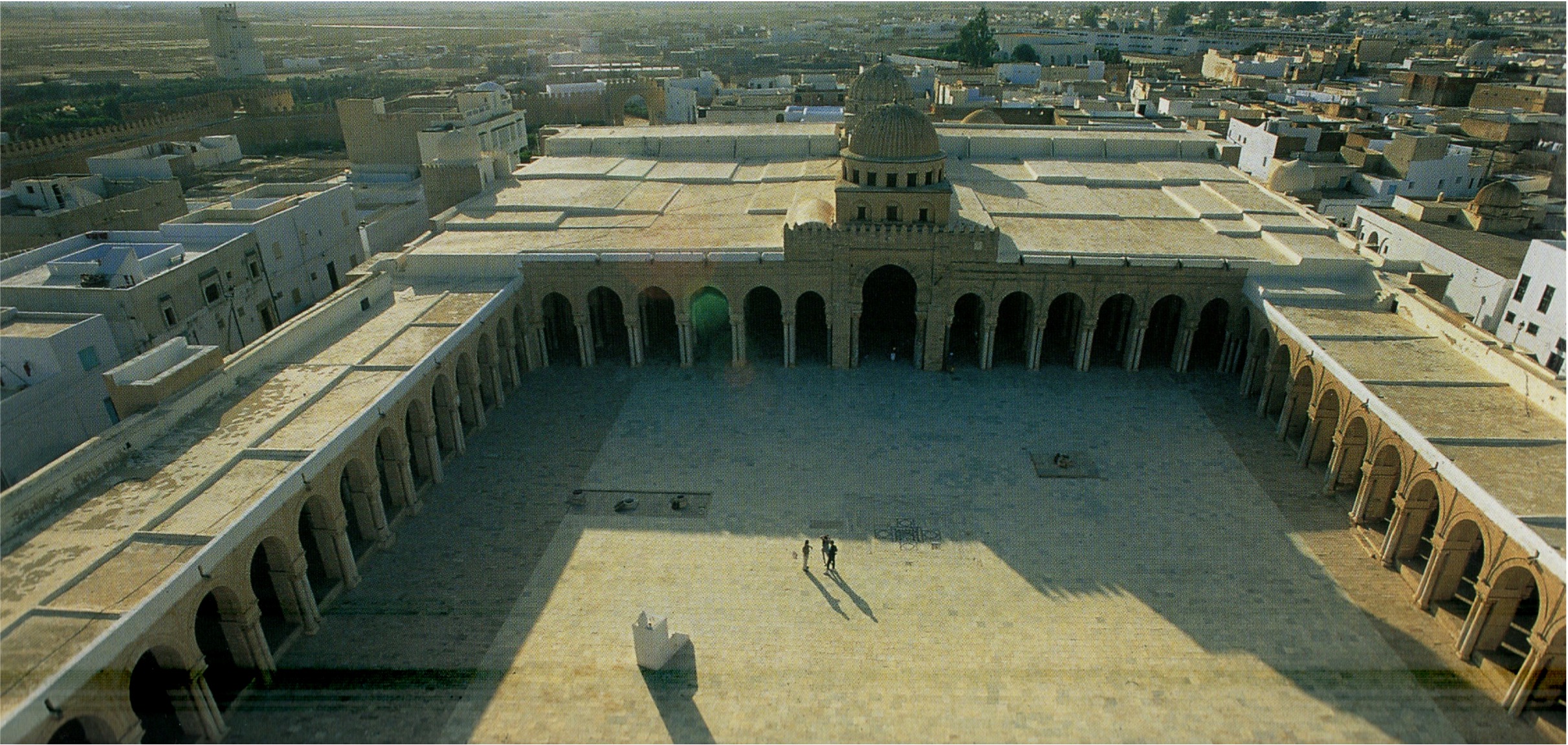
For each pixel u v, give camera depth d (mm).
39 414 37156
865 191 50969
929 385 53219
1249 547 37531
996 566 36500
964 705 29609
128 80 194625
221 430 34312
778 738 28391
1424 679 30328
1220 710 29234
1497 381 38312
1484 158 76812
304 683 30562
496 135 101375
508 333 51531
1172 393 51875
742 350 55344
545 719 29172
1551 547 26719
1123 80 150750
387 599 34938
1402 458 34719
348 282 50125
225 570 27719
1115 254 51625
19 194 64000
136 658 24453
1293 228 55812
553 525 39750
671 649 31812
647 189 67750
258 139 129625
